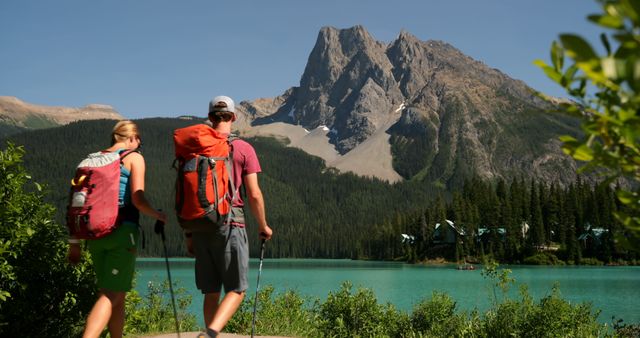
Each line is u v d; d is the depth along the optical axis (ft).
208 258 15.74
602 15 4.21
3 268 19.79
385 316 46.01
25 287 20.97
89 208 15.71
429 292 161.38
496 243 437.17
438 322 46.42
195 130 15.16
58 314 23.04
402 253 583.58
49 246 22.49
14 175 22.25
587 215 407.85
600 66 4.15
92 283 23.95
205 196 14.74
